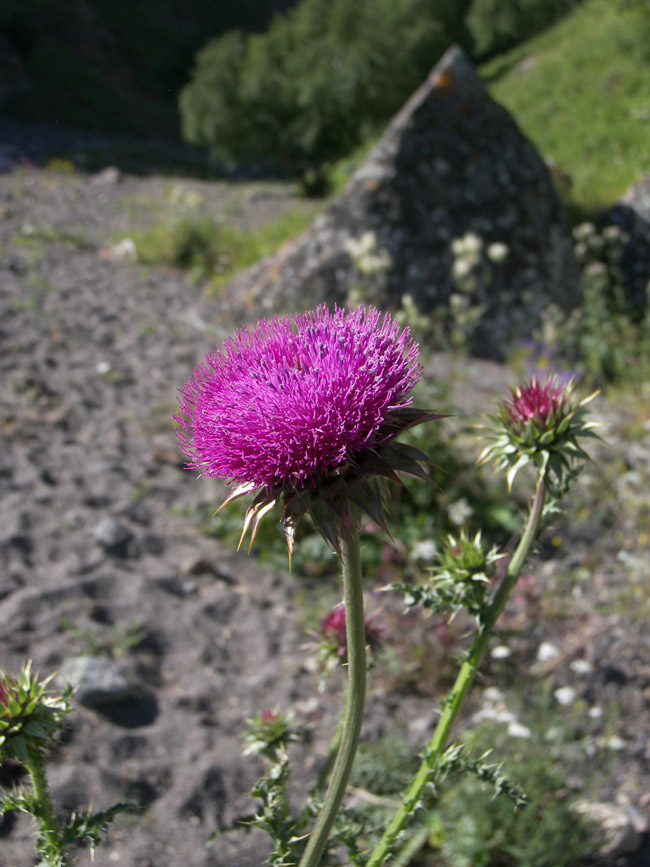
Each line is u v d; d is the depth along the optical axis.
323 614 0.40
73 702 0.33
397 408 0.16
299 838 0.18
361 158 1.67
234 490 0.17
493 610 0.20
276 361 0.17
